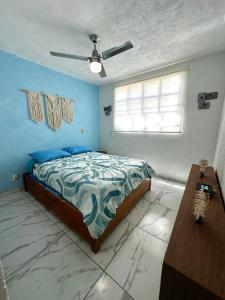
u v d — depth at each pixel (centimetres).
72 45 210
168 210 204
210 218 97
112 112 388
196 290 60
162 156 316
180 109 280
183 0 136
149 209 206
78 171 190
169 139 302
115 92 371
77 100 351
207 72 244
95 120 410
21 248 141
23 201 224
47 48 218
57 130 315
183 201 118
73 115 346
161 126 308
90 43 205
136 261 129
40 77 272
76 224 152
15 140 250
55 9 145
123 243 148
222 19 160
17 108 247
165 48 219
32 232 162
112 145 405
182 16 156
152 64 271
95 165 221
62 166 216
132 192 199
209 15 154
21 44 207
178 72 269
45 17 156
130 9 146
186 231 86
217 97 241
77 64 270
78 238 154
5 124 235
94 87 393
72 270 121
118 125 381
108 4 140
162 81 290
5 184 244
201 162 176
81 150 331
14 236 156
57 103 306
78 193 151
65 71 304
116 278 115
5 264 125
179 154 294
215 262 67
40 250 139
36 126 277
